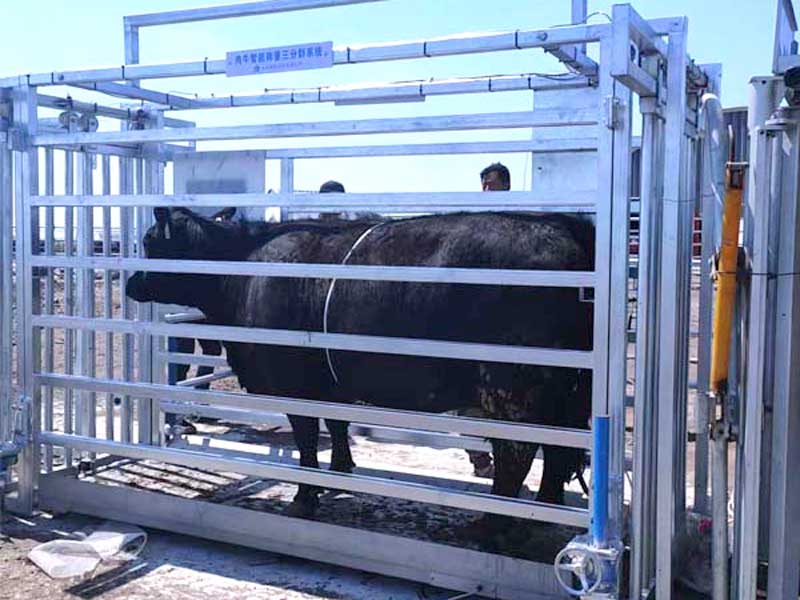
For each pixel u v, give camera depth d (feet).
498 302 12.23
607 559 10.28
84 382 15.20
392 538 12.60
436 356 11.97
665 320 10.45
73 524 15.15
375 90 14.99
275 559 13.65
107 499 15.05
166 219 16.03
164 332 14.26
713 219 12.25
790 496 10.11
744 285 10.21
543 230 12.22
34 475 15.62
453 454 19.44
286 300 14.34
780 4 10.11
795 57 10.00
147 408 18.51
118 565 13.37
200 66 13.15
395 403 13.84
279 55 12.53
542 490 12.93
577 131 15.26
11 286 15.66
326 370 14.43
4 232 15.47
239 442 20.66
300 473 13.24
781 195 9.97
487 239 12.40
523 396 12.21
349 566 12.96
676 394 11.42
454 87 14.66
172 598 12.22
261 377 15.11
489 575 11.93
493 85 14.40
